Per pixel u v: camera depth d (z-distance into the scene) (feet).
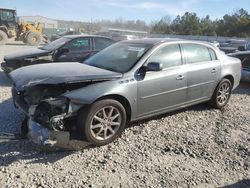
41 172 13.28
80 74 15.80
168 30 248.73
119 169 13.82
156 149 15.84
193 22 234.17
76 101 14.83
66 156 14.71
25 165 13.75
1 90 27.17
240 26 217.15
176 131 18.17
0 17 91.25
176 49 19.40
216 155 15.51
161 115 20.51
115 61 18.26
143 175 13.42
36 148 15.28
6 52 66.74
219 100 22.59
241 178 13.56
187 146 16.33
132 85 16.62
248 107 23.99
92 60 19.48
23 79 15.76
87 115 15.14
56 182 12.61
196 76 20.08
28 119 15.46
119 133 16.53
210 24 237.66
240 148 16.38
